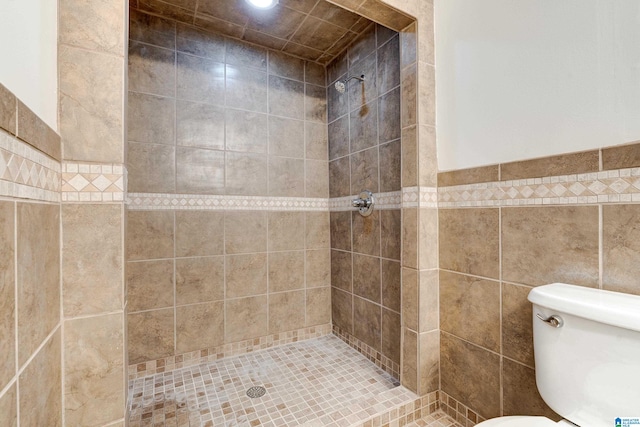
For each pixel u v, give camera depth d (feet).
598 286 2.81
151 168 5.36
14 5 1.62
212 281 5.85
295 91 6.81
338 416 4.13
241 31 5.91
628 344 2.22
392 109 5.25
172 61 5.56
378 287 5.61
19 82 1.68
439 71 4.41
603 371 2.35
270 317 6.43
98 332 2.38
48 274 2.02
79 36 2.36
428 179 4.38
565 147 3.04
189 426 4.03
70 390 2.29
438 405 4.48
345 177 6.55
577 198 2.95
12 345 1.51
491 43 3.72
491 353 3.75
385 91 5.41
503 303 3.61
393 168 5.24
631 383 2.20
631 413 2.20
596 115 2.81
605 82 2.76
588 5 2.87
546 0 3.19
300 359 5.89
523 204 3.40
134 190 5.23
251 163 6.27
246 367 5.59
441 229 4.41
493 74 3.70
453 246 4.23
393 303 5.25
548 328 2.75
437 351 4.45
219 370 5.49
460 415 4.16
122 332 2.46
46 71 2.09
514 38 3.49
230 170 6.05
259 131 6.38
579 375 2.50
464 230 4.08
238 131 6.15
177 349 5.53
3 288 1.43
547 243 3.19
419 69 4.33
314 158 7.02
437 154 4.45
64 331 2.28
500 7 3.62
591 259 2.86
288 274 6.64
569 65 3.01
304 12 5.34
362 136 6.01
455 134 4.19
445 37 4.32
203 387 4.94
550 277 3.16
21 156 1.61
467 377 4.06
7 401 1.46
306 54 6.73
